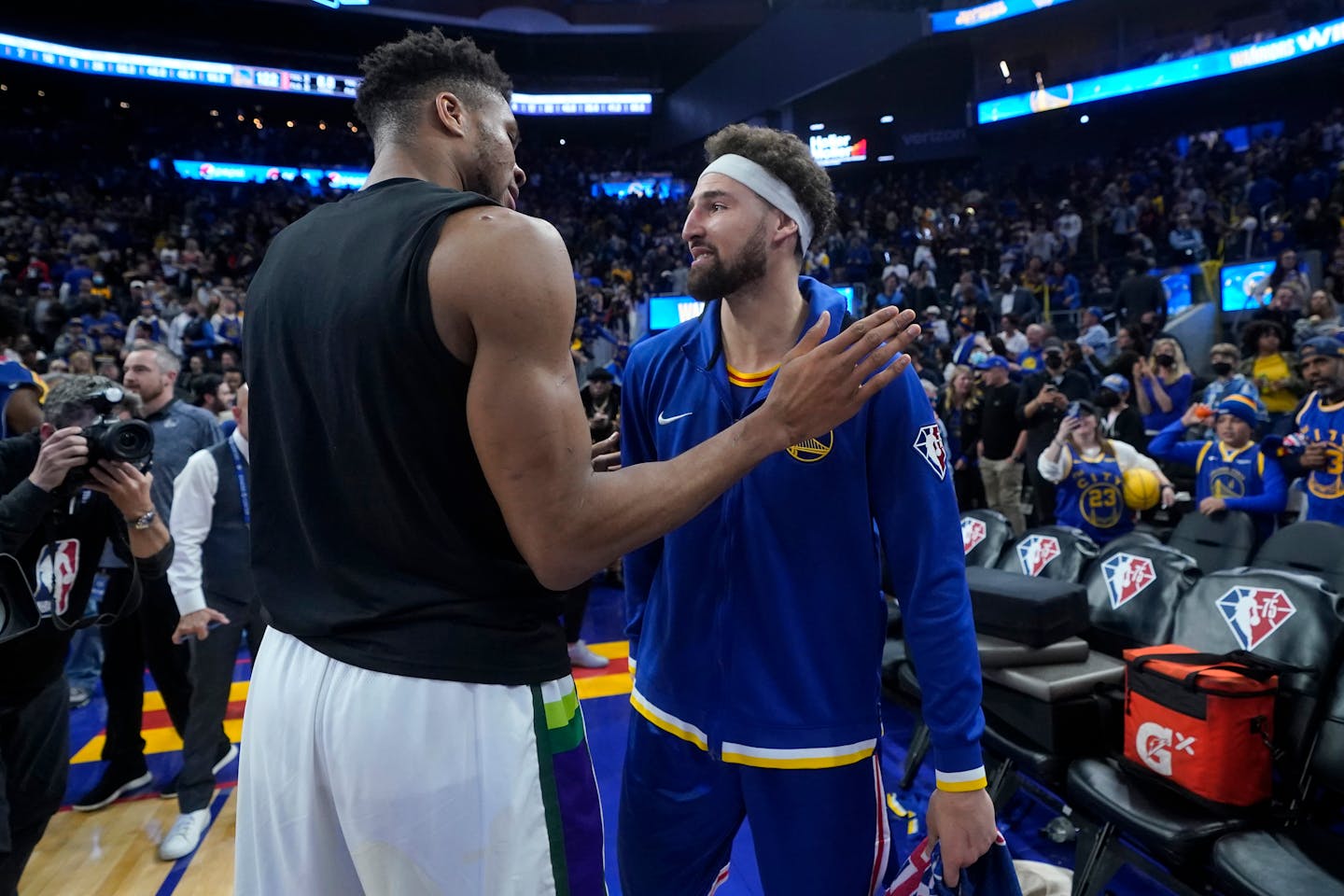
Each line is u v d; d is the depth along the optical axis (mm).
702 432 1398
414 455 858
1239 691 1824
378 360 839
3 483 1967
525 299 797
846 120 19703
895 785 2922
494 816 875
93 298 10477
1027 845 2535
